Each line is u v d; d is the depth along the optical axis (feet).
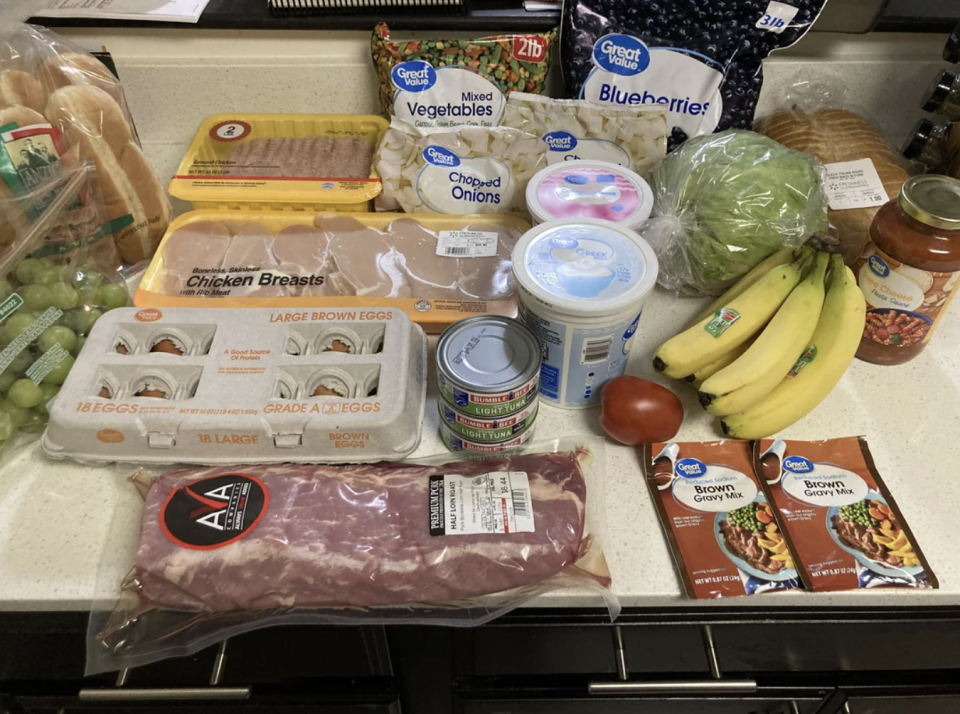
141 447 2.32
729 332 2.34
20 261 2.52
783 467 2.32
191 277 2.86
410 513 2.12
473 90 3.00
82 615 2.17
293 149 3.32
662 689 2.51
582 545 2.12
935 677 2.59
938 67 3.28
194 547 2.05
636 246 2.37
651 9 2.85
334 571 2.02
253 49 3.31
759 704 2.65
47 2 3.20
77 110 2.63
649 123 2.94
